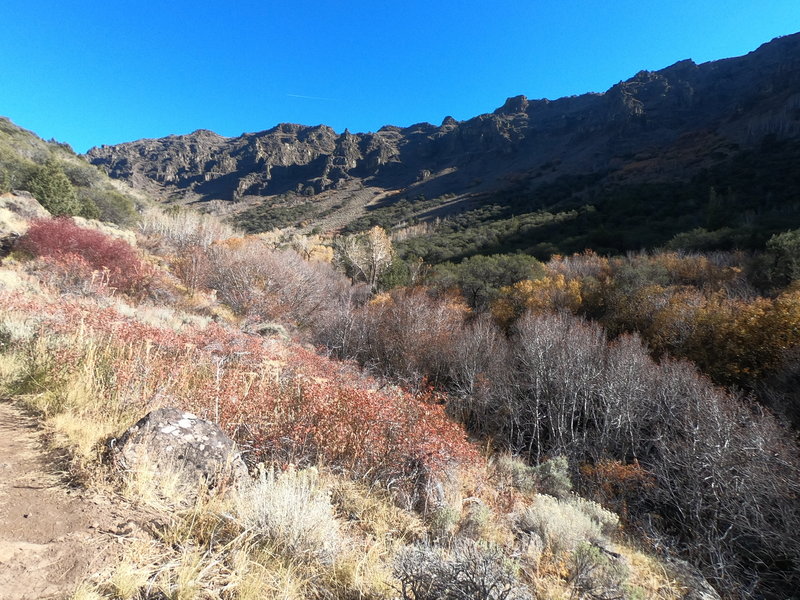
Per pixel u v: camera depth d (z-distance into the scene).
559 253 35.56
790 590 5.97
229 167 182.88
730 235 28.03
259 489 2.93
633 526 7.48
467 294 24.80
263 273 18.66
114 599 1.88
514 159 140.25
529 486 6.75
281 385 5.77
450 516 3.87
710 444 7.96
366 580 2.62
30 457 3.01
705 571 6.27
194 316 11.92
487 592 2.33
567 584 3.72
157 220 33.69
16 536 2.14
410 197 127.38
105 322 5.97
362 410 4.61
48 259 11.07
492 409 12.61
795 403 9.27
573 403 11.34
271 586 2.26
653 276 21.02
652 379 11.03
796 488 6.49
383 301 21.02
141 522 2.51
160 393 4.51
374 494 4.01
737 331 11.88
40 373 4.54
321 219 112.75
